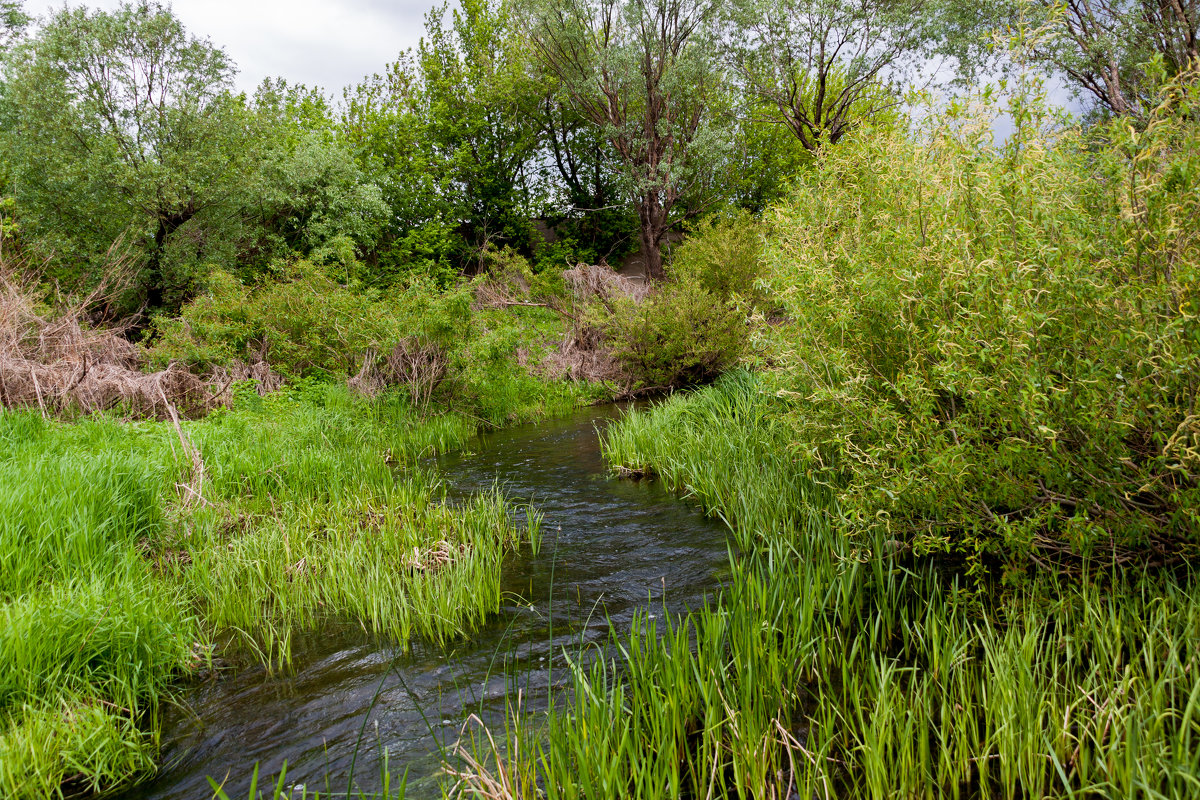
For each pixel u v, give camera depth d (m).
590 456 9.49
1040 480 3.66
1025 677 2.84
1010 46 3.62
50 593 3.88
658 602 4.51
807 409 4.95
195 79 17.66
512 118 29.66
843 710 3.01
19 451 6.57
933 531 4.34
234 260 18.34
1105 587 3.74
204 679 3.75
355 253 21.69
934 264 3.77
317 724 3.28
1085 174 3.46
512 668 3.71
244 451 7.94
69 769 2.88
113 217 16.56
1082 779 2.42
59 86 16.11
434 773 2.86
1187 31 13.69
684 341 15.45
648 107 23.05
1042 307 3.30
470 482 8.23
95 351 10.91
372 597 4.42
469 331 12.78
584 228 31.58
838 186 5.38
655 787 2.52
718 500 6.29
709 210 28.91
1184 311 2.97
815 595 3.93
